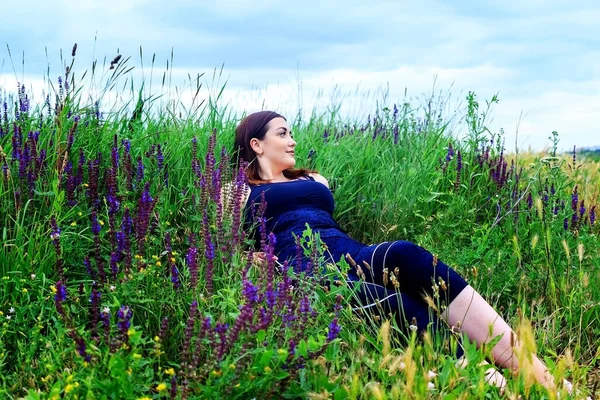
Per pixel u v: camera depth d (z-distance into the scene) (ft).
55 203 11.57
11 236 12.14
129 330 8.02
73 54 14.03
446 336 10.66
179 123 17.29
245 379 8.09
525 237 15.70
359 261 12.30
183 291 11.03
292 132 22.21
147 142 15.98
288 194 14.64
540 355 11.44
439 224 17.01
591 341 12.41
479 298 10.96
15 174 12.88
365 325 10.74
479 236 16.57
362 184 19.03
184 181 15.06
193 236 11.94
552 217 15.98
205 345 9.20
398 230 17.39
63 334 9.39
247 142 16.07
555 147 17.74
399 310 10.94
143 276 10.48
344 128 24.44
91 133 14.89
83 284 11.07
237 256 11.71
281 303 9.44
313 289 10.84
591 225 16.83
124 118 16.38
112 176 12.68
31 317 10.43
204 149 16.52
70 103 14.53
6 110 14.90
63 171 12.94
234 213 12.16
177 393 8.02
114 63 15.19
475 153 20.21
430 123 22.95
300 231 13.78
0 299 10.81
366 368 9.49
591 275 14.05
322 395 7.80
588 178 21.95
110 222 11.26
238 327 8.29
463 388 8.66
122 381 7.70
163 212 13.06
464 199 18.15
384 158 19.70
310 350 8.50
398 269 11.03
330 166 18.89
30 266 11.19
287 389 8.29
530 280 14.03
